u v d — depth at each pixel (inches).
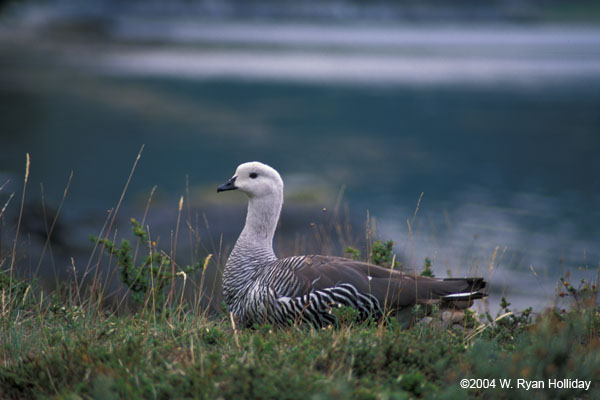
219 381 170.6
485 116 2003.0
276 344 201.9
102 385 164.2
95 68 3134.8
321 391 163.5
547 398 167.6
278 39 6776.6
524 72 3649.1
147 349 198.5
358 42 6604.3
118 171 1194.6
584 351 194.4
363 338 196.4
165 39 5600.4
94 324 238.5
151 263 273.4
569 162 1305.4
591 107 2203.5
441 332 220.5
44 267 410.3
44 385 178.2
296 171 1194.0
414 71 3631.9
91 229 549.3
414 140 1576.0
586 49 6181.1
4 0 3019.2
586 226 784.9
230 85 2719.0
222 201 682.8
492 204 937.5
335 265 242.7
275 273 248.4
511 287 497.0
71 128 1641.2
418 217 833.5
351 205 898.1
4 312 233.6
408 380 173.5
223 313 278.5
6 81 2380.7
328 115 1999.3
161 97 2245.3
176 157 1334.9
